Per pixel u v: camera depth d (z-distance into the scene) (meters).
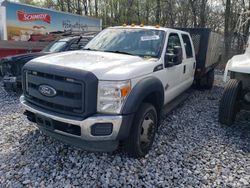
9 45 9.91
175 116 6.16
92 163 3.83
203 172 3.78
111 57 4.26
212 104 7.41
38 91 3.80
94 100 3.46
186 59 6.27
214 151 4.42
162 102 4.59
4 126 5.17
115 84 3.49
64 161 3.88
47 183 3.38
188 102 7.54
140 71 3.92
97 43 5.21
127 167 3.78
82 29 22.72
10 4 16.84
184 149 4.44
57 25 20.06
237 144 4.72
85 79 3.37
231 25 20.08
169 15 29.17
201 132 5.22
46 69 3.64
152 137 4.27
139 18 33.94
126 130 3.61
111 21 37.06
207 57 8.12
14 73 7.54
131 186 3.38
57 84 3.56
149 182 3.48
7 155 4.03
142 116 3.86
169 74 5.05
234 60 5.37
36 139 4.55
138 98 3.67
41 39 12.82
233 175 3.73
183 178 3.61
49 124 3.71
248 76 5.43
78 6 38.62
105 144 3.69
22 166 3.73
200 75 8.13
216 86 10.41
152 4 32.09
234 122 5.84
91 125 3.42
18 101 7.11
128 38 5.09
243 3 16.80
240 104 5.63
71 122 3.45
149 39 4.98
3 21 16.67
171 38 5.36
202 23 24.06
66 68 3.54
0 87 8.74
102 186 3.36
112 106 3.50
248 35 6.02
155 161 3.99
